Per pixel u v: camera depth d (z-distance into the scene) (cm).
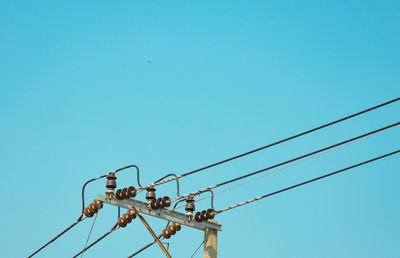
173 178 2573
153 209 2541
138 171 2586
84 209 2600
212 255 2586
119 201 2512
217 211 2603
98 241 2731
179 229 2609
